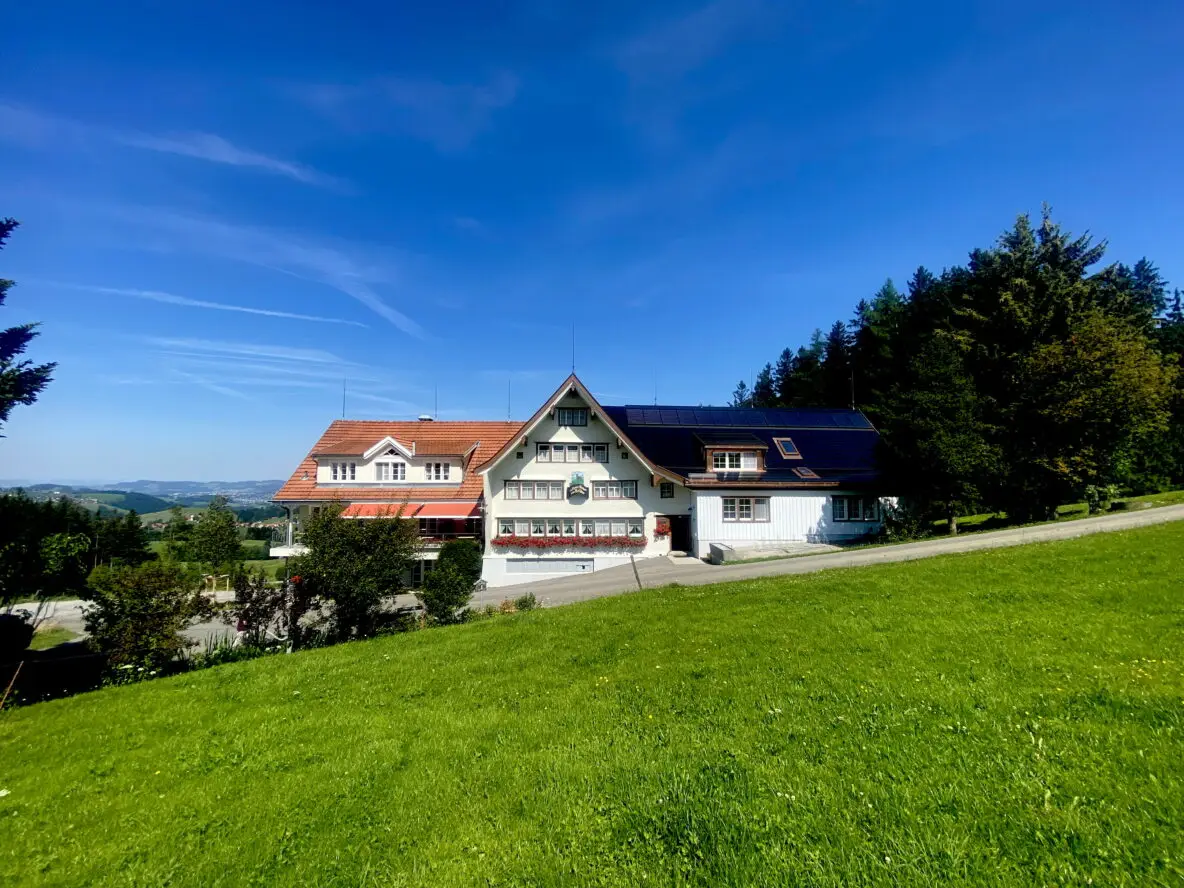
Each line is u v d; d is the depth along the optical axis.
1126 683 8.34
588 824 6.06
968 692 8.54
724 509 38.75
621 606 19.12
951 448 31.20
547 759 7.77
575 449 41.16
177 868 6.06
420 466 44.91
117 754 9.52
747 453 40.91
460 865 5.60
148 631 17.12
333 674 13.55
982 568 17.95
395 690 11.89
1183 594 12.98
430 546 40.38
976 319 44.34
